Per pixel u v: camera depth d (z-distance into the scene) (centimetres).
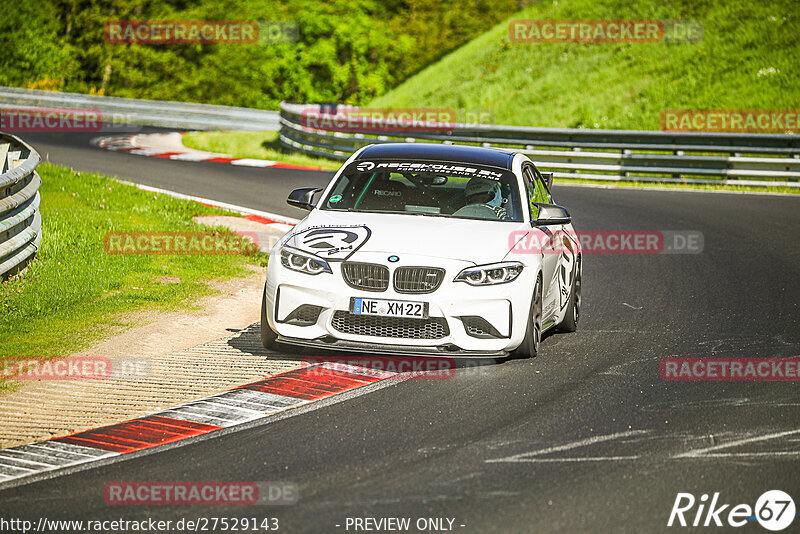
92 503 1634
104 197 5347
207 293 3456
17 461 1847
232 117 11712
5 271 3262
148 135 10631
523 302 2519
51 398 2252
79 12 17688
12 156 4700
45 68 17400
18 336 2789
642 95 11369
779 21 11762
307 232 2630
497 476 1767
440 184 2842
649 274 4138
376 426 2061
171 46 18175
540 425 2080
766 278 4038
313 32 18750
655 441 1988
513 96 12656
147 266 3744
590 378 2481
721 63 11475
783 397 2334
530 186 2984
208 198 5981
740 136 7412
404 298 2433
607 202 6438
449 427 2059
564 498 1664
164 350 2706
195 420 2102
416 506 1617
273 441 1961
